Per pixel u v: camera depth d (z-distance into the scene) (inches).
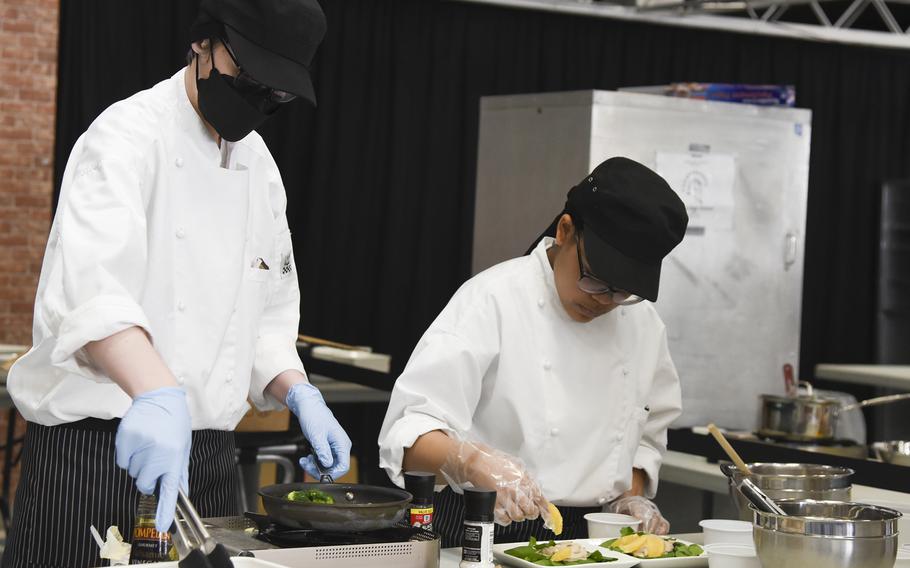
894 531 64.9
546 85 241.9
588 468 87.6
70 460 74.3
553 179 159.5
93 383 72.8
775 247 165.5
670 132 157.3
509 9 238.5
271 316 86.0
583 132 154.0
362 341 236.5
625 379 90.2
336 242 231.3
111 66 213.6
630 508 88.4
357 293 235.0
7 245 222.2
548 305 86.6
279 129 227.0
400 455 80.4
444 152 237.0
